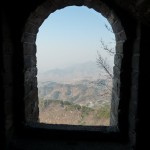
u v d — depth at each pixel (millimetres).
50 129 3422
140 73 2781
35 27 3877
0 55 2785
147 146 2836
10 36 3158
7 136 2973
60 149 3053
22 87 3363
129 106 3277
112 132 3352
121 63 3275
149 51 2750
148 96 2793
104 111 10250
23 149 3014
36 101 4383
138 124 2826
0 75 2797
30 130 3418
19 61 3312
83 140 3336
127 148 3098
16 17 3217
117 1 2975
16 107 3369
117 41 3840
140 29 2748
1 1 2707
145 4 2285
